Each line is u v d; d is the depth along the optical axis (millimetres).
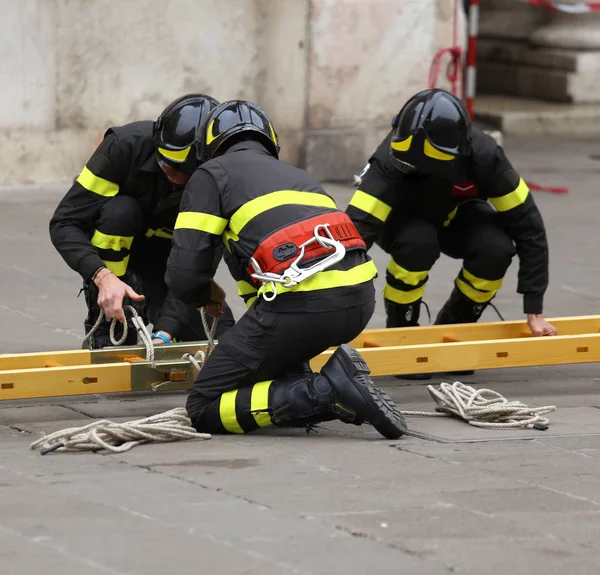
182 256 13500
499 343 15977
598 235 28609
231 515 10266
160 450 12984
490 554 9430
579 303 22234
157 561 9031
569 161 40281
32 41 31484
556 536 9984
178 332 16344
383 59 34844
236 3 33656
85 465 12180
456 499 11023
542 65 50938
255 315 13430
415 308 17578
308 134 34594
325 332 13367
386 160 16359
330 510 10500
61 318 20250
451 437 13836
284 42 34156
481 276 17281
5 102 31453
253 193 13477
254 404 13586
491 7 53531
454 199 16922
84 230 15906
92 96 32719
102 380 14594
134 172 15688
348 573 8875
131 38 32812
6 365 15008
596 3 48625
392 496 11047
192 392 13875
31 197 30875
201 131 14438
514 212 16672
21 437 13719
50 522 9977
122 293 15195
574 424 14742
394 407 13766
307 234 13289
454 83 35812
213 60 33844
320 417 13602
